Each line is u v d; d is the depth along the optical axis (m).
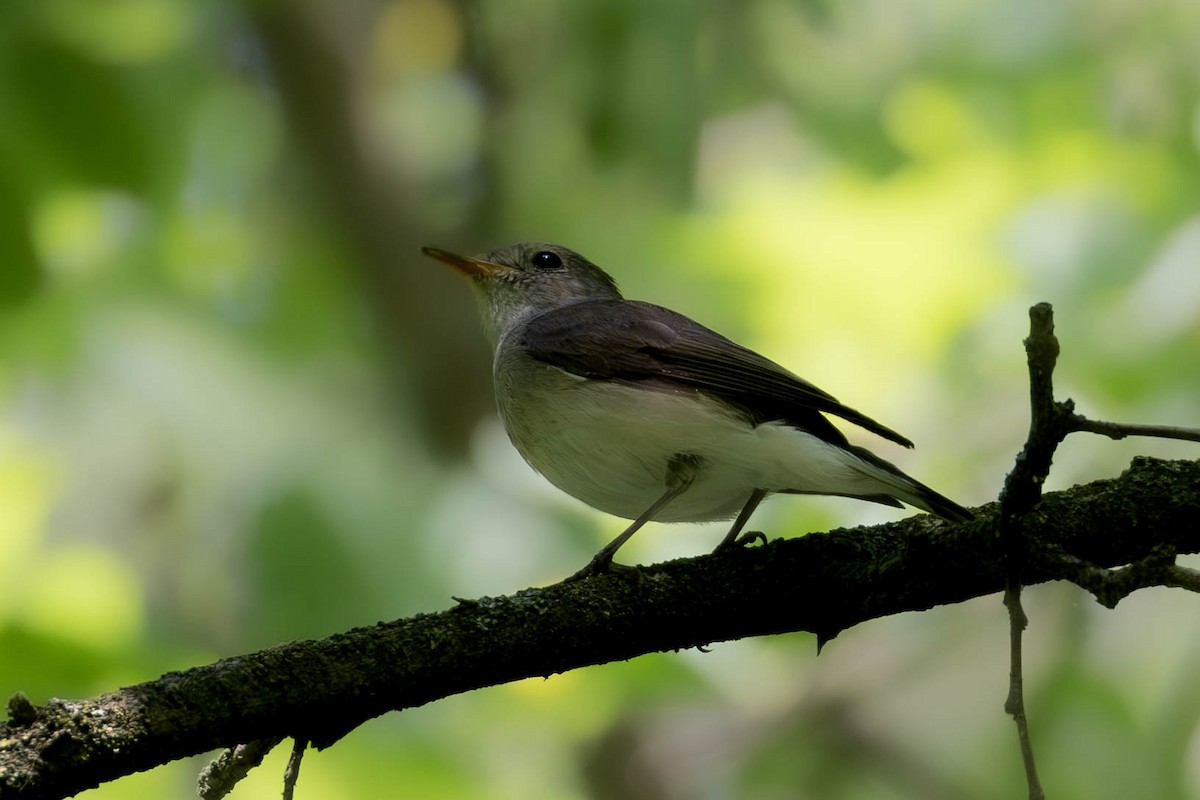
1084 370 12.17
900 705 13.67
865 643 13.55
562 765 12.43
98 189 8.35
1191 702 11.71
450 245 14.59
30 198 8.30
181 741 5.65
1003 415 12.95
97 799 9.99
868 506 11.55
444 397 14.17
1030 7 14.35
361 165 14.77
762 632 6.70
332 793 10.57
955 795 13.18
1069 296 12.90
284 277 14.75
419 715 10.69
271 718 5.79
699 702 11.52
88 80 8.27
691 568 6.63
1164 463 6.68
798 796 13.36
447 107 15.11
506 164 13.73
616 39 11.14
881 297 14.27
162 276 13.10
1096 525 6.53
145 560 12.19
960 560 6.50
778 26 12.44
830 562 6.65
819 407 7.76
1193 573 5.62
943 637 13.35
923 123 14.61
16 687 9.18
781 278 14.52
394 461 11.87
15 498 11.39
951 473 12.71
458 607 6.21
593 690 11.12
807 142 15.02
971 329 13.62
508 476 11.73
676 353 8.02
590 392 7.98
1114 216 13.27
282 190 15.16
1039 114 14.45
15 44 8.16
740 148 14.99
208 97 13.70
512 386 8.36
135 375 12.43
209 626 11.88
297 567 11.23
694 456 7.84
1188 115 13.77
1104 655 12.17
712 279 14.59
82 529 12.30
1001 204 14.47
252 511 11.58
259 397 12.38
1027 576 6.43
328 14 14.95
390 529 11.36
